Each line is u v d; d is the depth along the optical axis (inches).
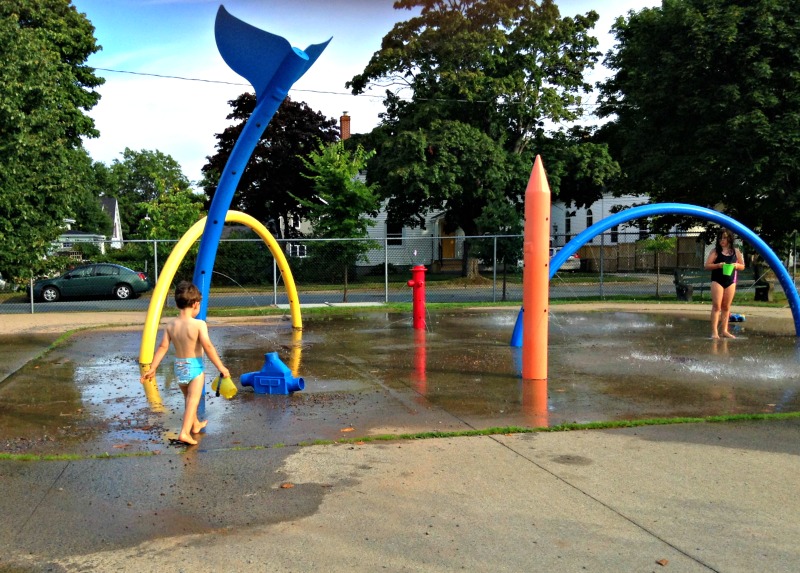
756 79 644.7
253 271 1072.2
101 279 914.1
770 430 216.1
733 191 683.4
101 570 123.2
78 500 156.8
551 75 1231.5
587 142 1294.3
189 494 160.7
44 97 519.8
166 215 1202.6
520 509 151.2
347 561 126.9
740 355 360.5
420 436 209.0
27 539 136.1
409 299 834.8
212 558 128.0
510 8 1155.9
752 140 637.3
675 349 382.0
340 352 374.9
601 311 601.9
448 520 145.5
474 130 1135.0
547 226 293.3
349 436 209.9
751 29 649.0
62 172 529.7
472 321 528.7
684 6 684.1
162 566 124.9
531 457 188.4
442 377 303.6
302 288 1003.9
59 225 543.2
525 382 292.4
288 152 1413.6
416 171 1085.8
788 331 458.3
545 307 294.7
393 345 400.5
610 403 253.3
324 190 1050.7
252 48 234.7
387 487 165.0
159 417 235.3
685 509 151.2
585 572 122.6
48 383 293.9
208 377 308.0
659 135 757.3
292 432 215.2
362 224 1049.5
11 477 171.9
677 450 194.9
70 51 1101.1
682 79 683.4
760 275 720.3
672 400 257.6
